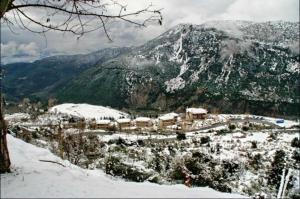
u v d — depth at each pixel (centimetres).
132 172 3153
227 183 4909
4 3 923
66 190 920
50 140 3041
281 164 5853
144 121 16412
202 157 6359
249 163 6512
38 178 1034
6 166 1091
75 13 908
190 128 15038
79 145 2797
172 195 925
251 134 11019
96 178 1220
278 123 16825
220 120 16800
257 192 4838
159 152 6981
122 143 8662
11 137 1914
